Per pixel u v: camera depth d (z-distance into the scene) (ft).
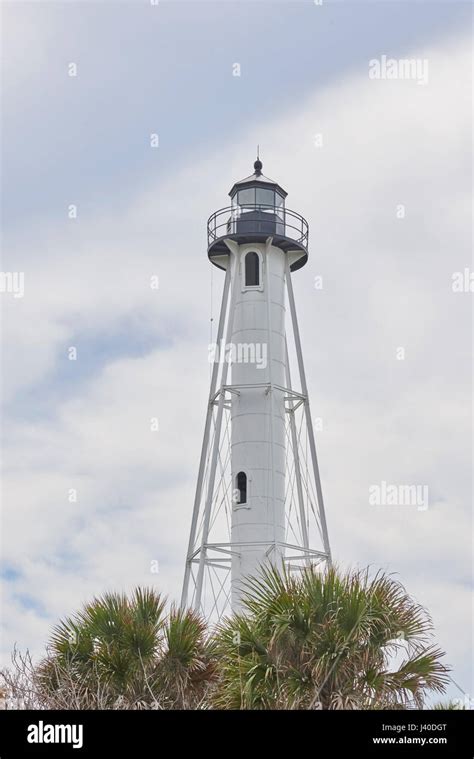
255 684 55.98
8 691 57.67
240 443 111.24
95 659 65.10
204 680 65.41
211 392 115.03
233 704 56.54
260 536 107.76
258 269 116.26
